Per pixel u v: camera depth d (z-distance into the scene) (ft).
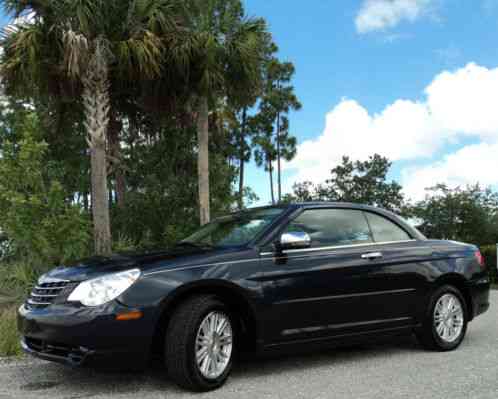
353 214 18.79
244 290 15.14
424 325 19.06
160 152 58.49
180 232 50.90
